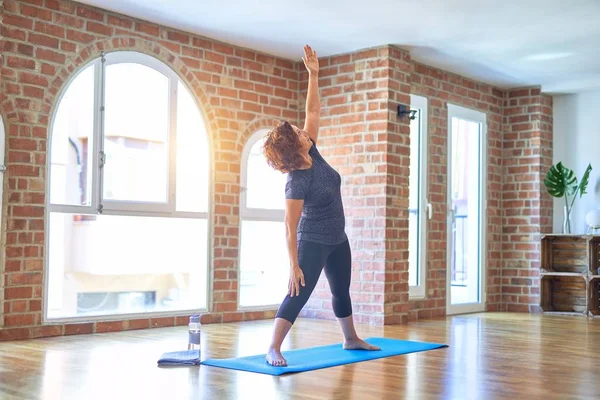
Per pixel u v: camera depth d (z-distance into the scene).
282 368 4.20
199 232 6.87
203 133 6.81
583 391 3.75
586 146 8.77
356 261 7.07
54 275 7.21
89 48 5.93
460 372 4.25
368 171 7.03
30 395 3.48
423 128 7.78
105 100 6.07
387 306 6.89
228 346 5.24
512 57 7.43
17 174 5.48
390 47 6.99
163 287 7.00
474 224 8.69
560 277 8.73
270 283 7.50
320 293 7.38
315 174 4.39
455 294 8.55
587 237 8.29
